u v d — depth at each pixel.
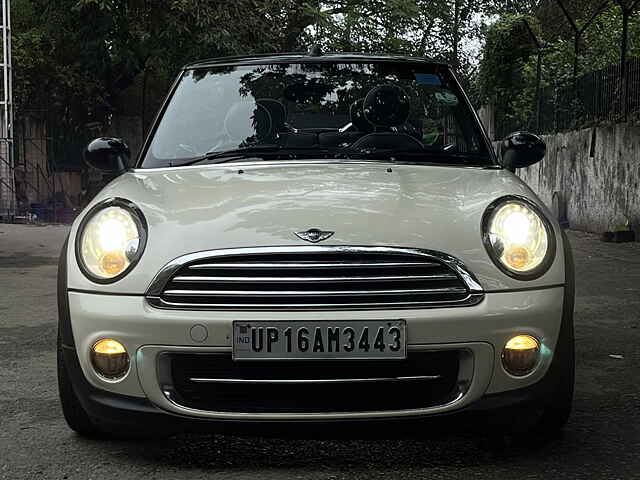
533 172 18.23
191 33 19.05
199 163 4.23
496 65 21.09
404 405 3.32
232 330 3.20
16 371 5.14
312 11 23.52
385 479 3.32
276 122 4.46
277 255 3.21
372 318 3.19
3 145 18.81
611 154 13.78
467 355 3.27
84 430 3.83
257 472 3.40
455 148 4.46
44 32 21.22
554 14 27.61
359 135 4.42
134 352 3.27
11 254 11.88
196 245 3.26
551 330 3.34
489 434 3.82
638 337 6.01
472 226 3.36
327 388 3.29
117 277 3.31
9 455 3.66
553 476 3.33
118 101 24.75
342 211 3.38
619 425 3.98
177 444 3.75
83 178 22.58
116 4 19.38
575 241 13.03
